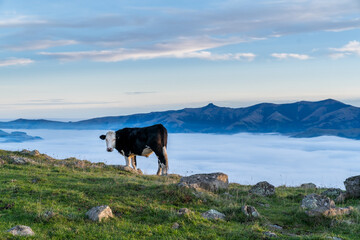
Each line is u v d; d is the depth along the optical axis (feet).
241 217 44.04
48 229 35.63
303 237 36.17
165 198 49.49
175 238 35.35
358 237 38.04
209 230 38.27
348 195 56.54
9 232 32.55
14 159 75.41
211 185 60.64
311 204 48.62
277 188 73.00
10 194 47.44
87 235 34.86
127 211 42.98
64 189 51.08
